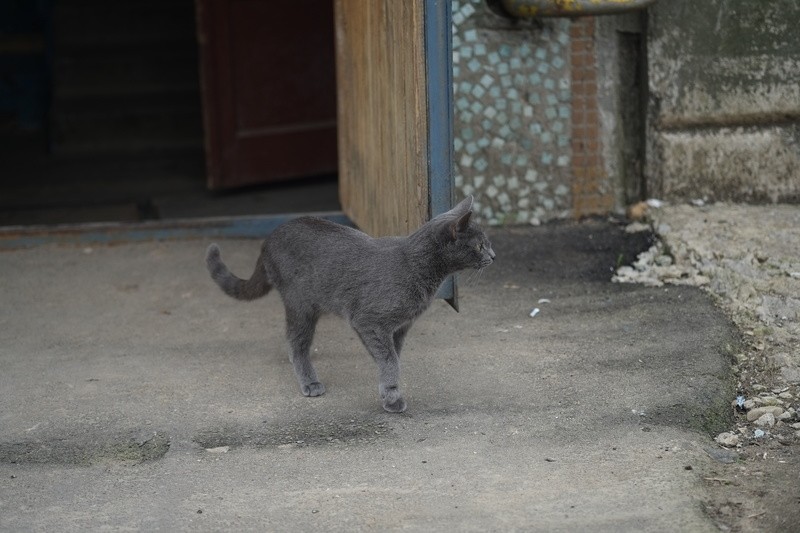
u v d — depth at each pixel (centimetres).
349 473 306
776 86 408
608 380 331
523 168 416
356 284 320
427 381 335
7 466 311
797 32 405
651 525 288
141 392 335
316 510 296
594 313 363
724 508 294
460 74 410
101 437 319
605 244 402
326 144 486
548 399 326
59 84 552
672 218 404
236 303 379
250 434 318
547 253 400
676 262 383
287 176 482
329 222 331
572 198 419
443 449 312
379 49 367
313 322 331
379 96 370
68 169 510
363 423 320
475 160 415
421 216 344
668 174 412
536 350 346
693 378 329
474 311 368
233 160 472
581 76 412
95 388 337
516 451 310
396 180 360
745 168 413
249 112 472
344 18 402
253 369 344
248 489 302
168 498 301
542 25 408
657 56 405
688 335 347
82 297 385
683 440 311
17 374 344
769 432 315
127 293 387
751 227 394
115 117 537
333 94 484
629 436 312
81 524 295
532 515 292
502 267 393
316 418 323
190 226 420
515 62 410
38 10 602
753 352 340
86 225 421
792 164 412
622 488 298
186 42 570
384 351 322
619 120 416
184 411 327
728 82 408
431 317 365
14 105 582
